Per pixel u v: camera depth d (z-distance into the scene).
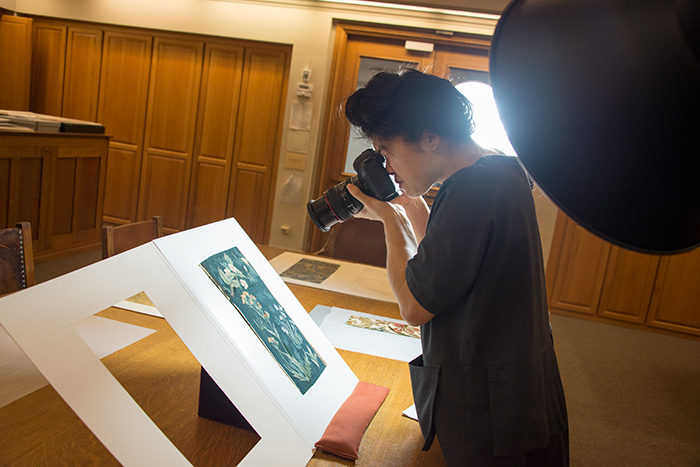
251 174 4.60
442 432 0.77
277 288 1.02
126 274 0.67
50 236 3.45
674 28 0.27
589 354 3.43
